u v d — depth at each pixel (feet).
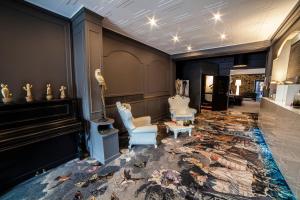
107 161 8.32
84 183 6.65
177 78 23.56
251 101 37.42
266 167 7.72
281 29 10.13
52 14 8.08
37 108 6.89
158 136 12.44
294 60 8.27
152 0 7.11
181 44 14.96
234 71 37.68
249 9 8.02
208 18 9.04
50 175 7.29
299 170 5.25
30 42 7.32
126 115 9.49
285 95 7.89
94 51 8.63
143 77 15.26
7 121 6.04
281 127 7.22
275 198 5.69
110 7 7.76
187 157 8.82
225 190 6.11
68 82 8.98
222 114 21.16
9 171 6.50
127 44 12.91
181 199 5.67
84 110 8.98
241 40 13.56
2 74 6.52
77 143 8.87
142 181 6.72
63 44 8.66
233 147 10.14
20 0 6.84
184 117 14.99
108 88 11.55
